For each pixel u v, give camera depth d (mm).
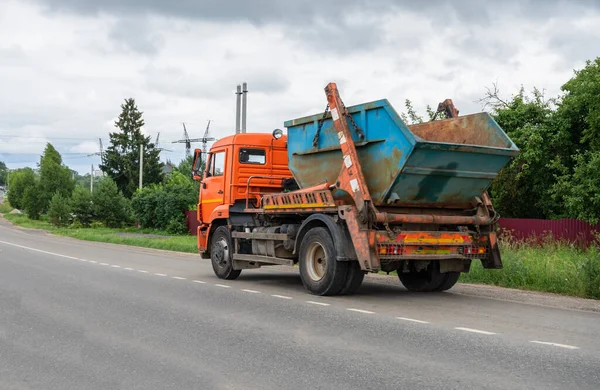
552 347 7023
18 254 22312
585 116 23109
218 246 14516
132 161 80312
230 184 14336
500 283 13023
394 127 10492
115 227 52406
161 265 18328
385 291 12242
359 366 6219
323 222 11398
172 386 5656
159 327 8297
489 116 11266
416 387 5496
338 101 11391
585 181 20859
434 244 10867
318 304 10305
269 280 14352
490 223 11453
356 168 10797
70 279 14000
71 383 5789
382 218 10508
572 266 13000
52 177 78938
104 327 8320
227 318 8945
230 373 6035
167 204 41844
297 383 5668
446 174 10758
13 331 8086
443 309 9805
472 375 5863
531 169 23797
